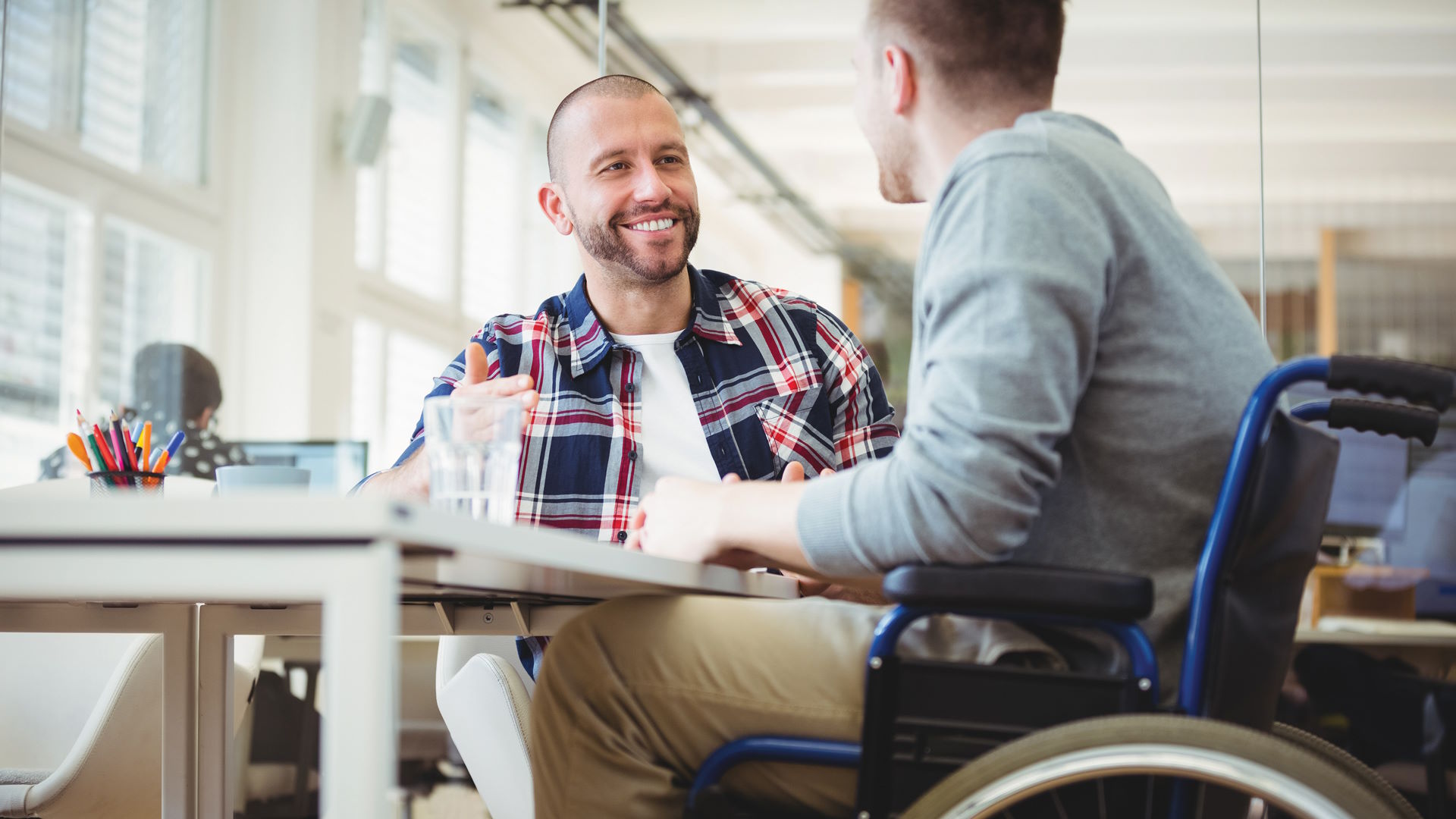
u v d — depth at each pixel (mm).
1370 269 5453
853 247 6320
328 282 6695
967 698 979
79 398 5648
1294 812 854
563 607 1463
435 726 3488
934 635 1079
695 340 1992
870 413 2062
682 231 1958
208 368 5238
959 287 1011
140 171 6078
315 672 3189
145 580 688
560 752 1105
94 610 1550
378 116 6688
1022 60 1190
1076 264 1012
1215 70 4859
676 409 1940
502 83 7617
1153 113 4953
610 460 1888
